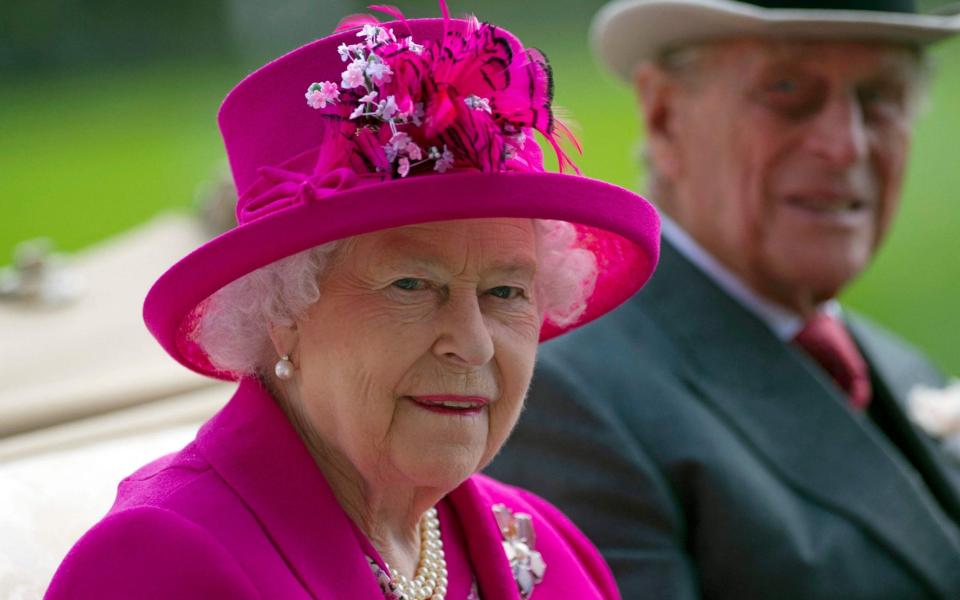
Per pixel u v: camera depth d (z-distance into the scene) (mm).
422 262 5082
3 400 8789
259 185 5266
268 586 5035
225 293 5375
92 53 46250
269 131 5340
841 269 9656
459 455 5219
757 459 8781
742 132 9523
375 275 5109
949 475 10359
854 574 8500
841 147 9398
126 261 12523
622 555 8250
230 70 45406
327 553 5273
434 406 5227
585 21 46531
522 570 6176
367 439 5227
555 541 6488
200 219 13266
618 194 5227
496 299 5371
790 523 8508
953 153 32969
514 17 47281
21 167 32656
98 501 6812
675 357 9055
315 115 5227
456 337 5121
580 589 6324
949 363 21609
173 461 5523
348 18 5477
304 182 4898
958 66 38406
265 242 4855
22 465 6941
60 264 11969
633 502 8312
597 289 6520
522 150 5277
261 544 5148
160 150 34156
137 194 29078
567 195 4977
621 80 11133
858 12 9406
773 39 9383
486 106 4883
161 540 4957
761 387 9062
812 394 9102
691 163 9859
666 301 9336
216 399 8844
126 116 39250
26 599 6016
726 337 9195
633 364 8883
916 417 10680
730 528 8352
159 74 44938
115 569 4926
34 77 45125
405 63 4883
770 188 9555
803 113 9477
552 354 8812
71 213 27594
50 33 45969
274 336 5406
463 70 4898
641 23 9891
